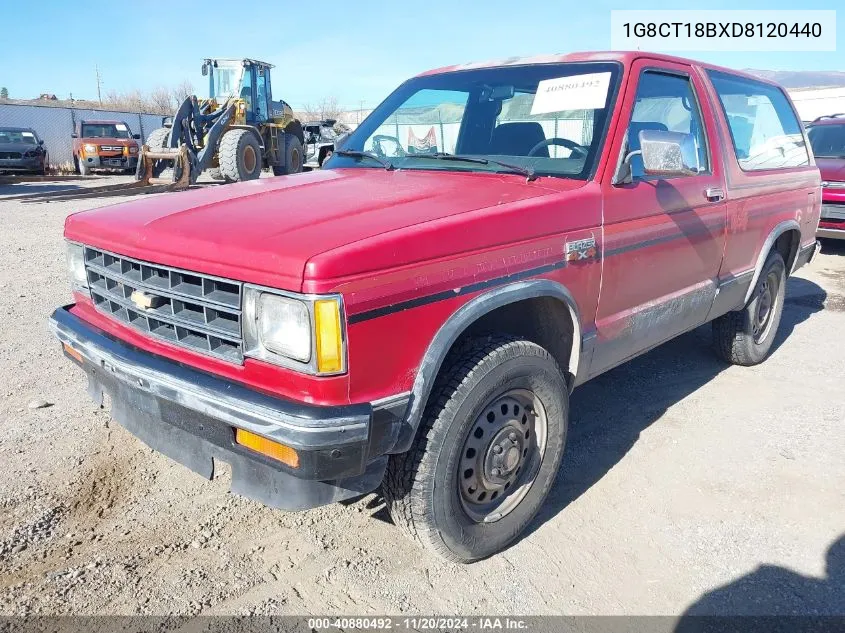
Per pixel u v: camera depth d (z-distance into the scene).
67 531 2.89
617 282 3.11
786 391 4.49
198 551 2.80
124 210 2.85
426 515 2.47
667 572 2.75
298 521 3.03
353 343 2.09
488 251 2.48
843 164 8.72
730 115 4.12
